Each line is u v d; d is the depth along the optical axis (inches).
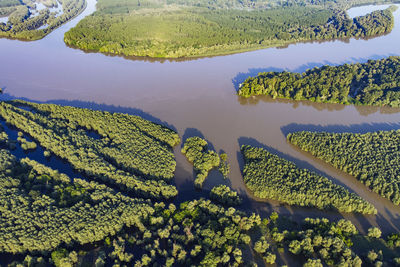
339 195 6136.8
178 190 6732.3
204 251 5123.0
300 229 5748.0
